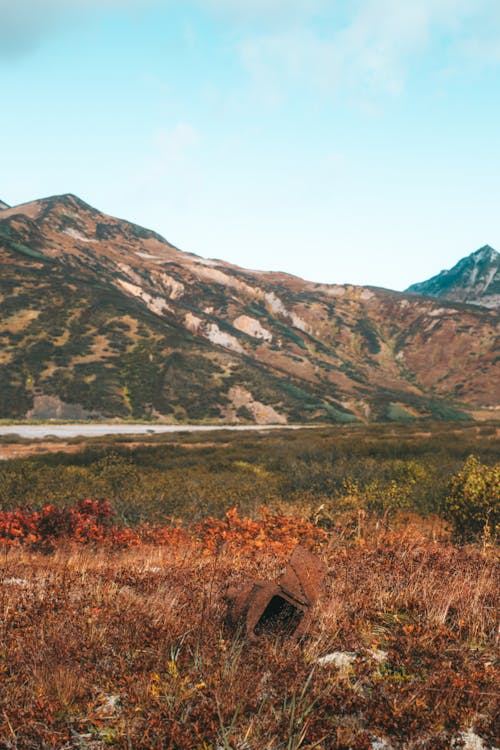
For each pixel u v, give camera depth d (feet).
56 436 168.45
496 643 12.44
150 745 8.52
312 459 89.61
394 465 65.05
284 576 12.97
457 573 17.48
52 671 10.73
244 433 172.14
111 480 65.72
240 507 43.83
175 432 178.81
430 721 9.17
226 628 12.74
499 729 8.99
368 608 14.10
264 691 10.25
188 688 10.25
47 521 30.94
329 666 10.90
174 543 28.99
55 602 14.57
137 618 13.23
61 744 8.82
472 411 393.70
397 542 22.70
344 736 8.85
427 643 11.94
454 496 33.42
